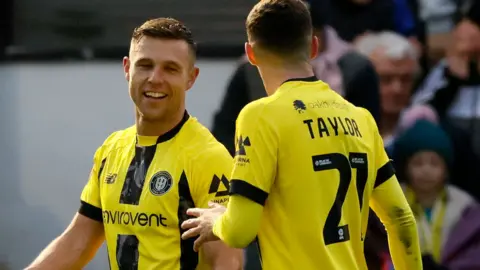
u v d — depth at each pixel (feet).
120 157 38.73
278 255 35.17
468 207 63.87
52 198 71.92
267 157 34.78
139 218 37.37
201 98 71.10
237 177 34.76
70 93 71.92
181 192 37.11
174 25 37.86
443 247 63.05
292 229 35.12
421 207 63.72
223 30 71.46
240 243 34.47
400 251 38.27
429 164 63.36
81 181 71.72
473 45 71.92
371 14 70.74
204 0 71.72
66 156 71.82
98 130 71.77
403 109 70.69
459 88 71.20
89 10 72.18
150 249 37.19
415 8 73.20
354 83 59.47
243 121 35.42
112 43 71.97
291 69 36.40
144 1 72.02
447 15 73.31
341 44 63.00
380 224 55.11
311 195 35.12
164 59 37.14
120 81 71.67
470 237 63.05
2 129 72.18
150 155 37.91
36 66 71.97
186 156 37.37
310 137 35.32
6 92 72.23
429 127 64.44
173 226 37.09
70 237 39.75
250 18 36.86
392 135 69.36
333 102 36.47
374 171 37.22
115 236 38.01
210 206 36.11
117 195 38.09
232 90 60.95
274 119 35.17
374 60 70.33
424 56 72.95
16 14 72.23
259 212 34.60
